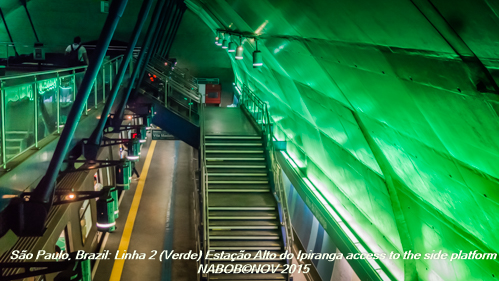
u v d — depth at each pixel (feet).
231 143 45.09
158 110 49.29
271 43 28.07
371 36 13.37
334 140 28.27
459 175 13.99
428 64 11.53
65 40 70.03
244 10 25.72
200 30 77.10
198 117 52.21
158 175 66.69
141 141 34.60
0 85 13.24
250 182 41.01
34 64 36.73
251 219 36.76
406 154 17.29
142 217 49.65
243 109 61.46
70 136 15.30
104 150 46.73
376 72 15.10
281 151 49.90
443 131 13.23
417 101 13.58
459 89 10.91
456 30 9.23
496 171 11.89
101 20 68.80
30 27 67.46
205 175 39.11
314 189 37.65
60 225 27.14
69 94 21.86
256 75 51.70
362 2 11.75
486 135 11.16
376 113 17.92
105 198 18.61
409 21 10.57
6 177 13.00
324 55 19.52
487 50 8.95
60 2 65.00
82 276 12.74
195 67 83.66
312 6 15.33
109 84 34.99
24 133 15.57
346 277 31.65
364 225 26.99
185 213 51.57
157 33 45.01
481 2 7.78
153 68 56.95
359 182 25.79
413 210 19.56
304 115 34.37
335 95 22.53
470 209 14.51
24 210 13.88
